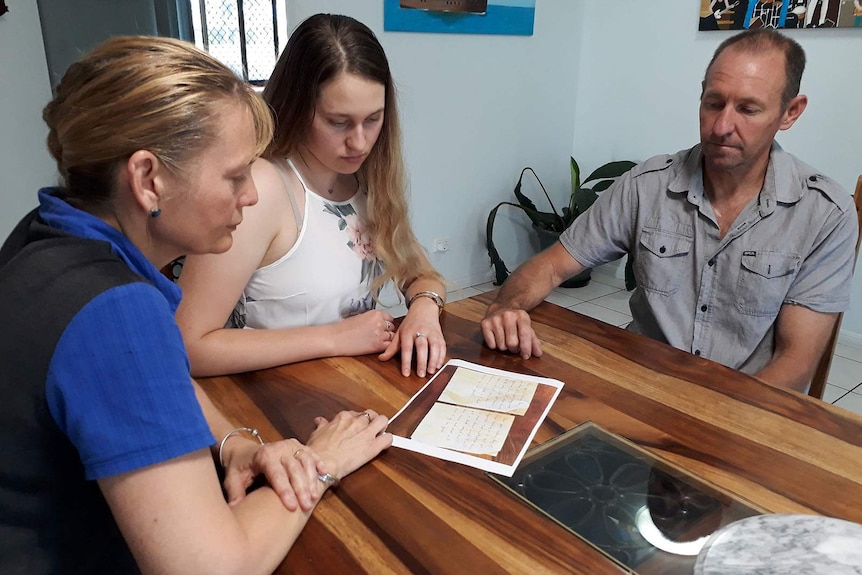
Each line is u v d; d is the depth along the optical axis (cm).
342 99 109
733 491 80
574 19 351
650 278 161
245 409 96
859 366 270
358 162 119
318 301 125
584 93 368
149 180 59
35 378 55
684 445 89
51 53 239
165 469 56
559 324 133
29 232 63
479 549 69
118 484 56
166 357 58
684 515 75
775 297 145
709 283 153
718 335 153
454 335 126
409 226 142
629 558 68
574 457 86
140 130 57
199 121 59
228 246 69
